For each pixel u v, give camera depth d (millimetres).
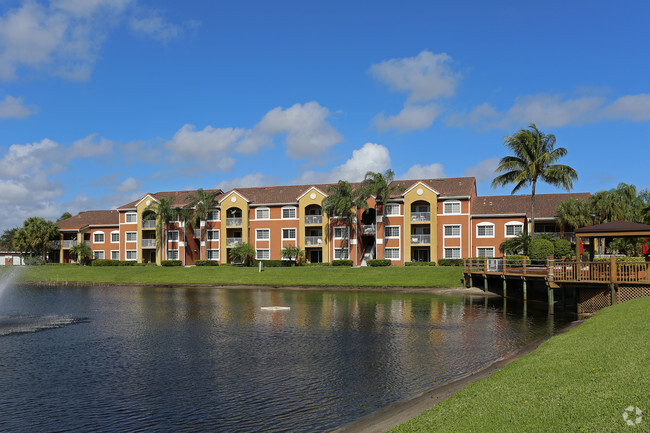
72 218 95250
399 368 17578
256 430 11867
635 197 67188
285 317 31297
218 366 18219
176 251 80312
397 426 9852
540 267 41344
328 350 20891
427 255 70062
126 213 84188
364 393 14570
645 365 11406
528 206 67875
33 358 19875
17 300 44219
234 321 29641
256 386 15500
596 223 60125
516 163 56531
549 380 11492
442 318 30438
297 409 13281
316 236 74625
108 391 15203
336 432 11453
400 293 47719
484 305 37562
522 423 8898
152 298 45062
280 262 72125
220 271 67938
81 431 12016
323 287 54312
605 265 30359
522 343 21922
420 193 68812
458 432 8883
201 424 12344
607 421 8500
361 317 31094
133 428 12164
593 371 11664
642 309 21266
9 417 13023
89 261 86750
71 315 33375
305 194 74750
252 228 77500
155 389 15352
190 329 26781
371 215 73688
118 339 23984
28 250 91125
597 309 30906
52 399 14477
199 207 76438
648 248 46156
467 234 67500
